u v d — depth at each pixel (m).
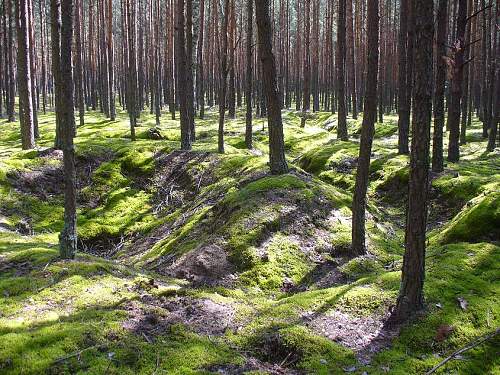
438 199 14.53
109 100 34.22
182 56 19.33
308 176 13.57
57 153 17.94
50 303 6.89
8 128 30.41
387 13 44.09
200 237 11.33
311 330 6.69
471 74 31.33
